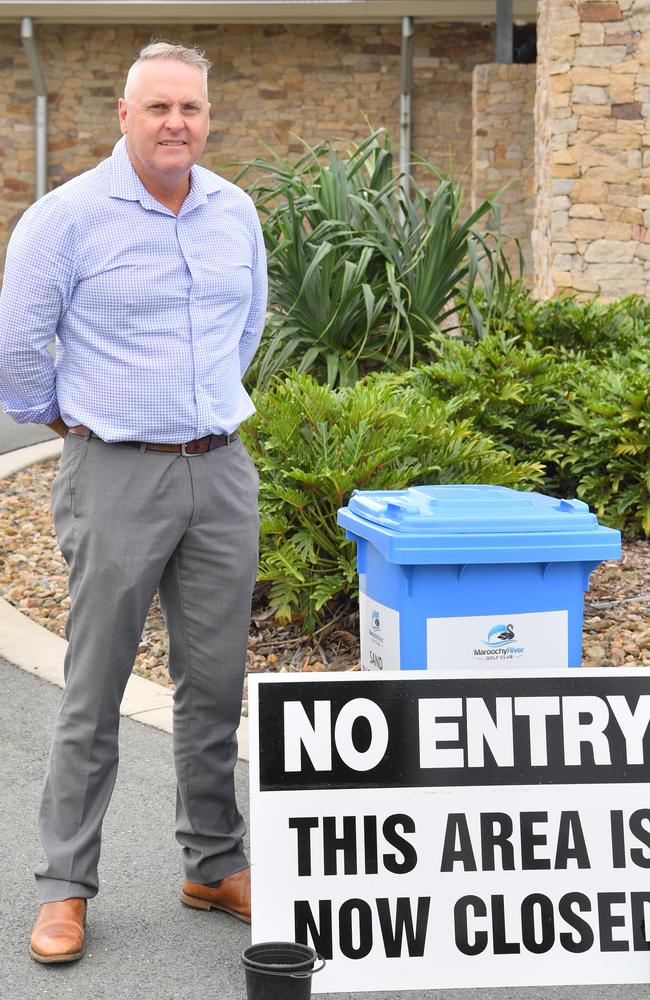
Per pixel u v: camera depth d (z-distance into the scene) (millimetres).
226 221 2914
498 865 2738
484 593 2854
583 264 9203
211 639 2998
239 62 15133
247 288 2973
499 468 5238
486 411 6309
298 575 4762
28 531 6621
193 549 2953
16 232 2814
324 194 6797
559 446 6195
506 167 11750
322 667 4809
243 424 5121
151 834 3527
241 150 15273
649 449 5996
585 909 2730
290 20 14719
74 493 2877
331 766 2748
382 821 2738
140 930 3018
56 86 15406
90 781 2936
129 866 3344
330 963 2684
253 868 2707
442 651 2855
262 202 6828
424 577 2826
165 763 4004
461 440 5328
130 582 2855
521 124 11695
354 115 15125
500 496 3102
